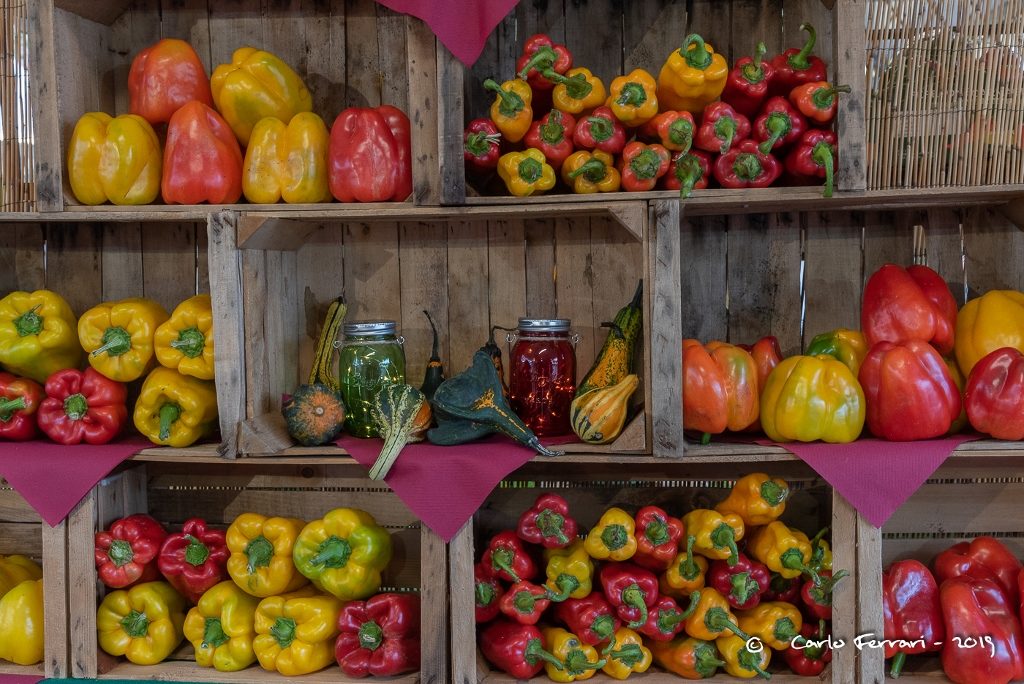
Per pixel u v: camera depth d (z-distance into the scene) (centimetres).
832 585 166
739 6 191
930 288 178
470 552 169
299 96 186
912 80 168
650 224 168
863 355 178
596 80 173
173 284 202
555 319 180
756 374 174
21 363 181
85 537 177
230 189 178
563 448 171
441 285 199
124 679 177
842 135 166
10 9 179
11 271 204
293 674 177
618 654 170
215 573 182
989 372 164
